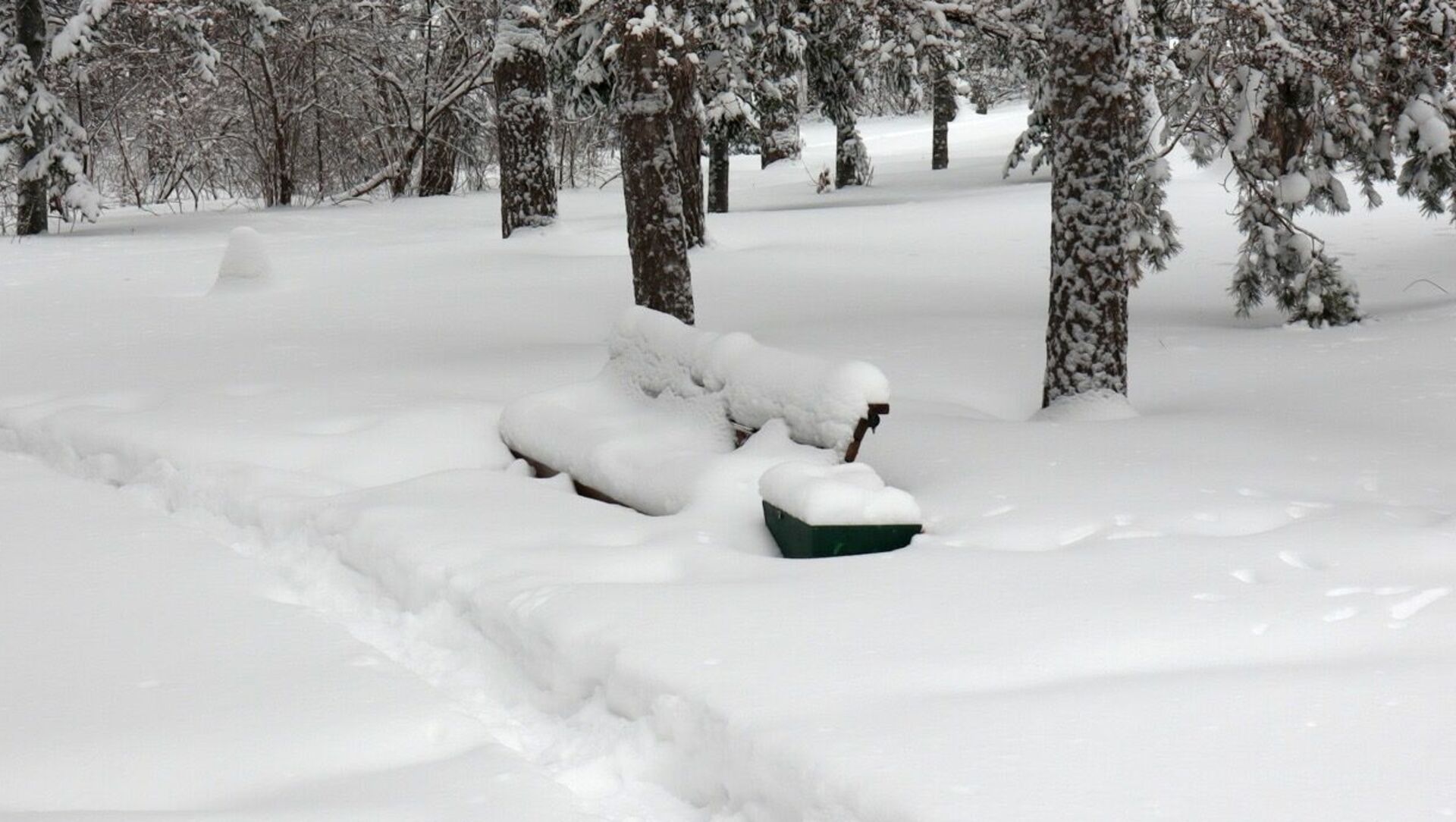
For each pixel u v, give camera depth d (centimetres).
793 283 1617
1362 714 360
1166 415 844
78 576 586
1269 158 1273
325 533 616
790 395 630
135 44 3062
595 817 356
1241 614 452
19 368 1132
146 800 370
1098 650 420
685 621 450
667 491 626
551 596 481
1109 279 845
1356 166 1355
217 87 3238
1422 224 1903
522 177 2131
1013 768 329
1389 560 516
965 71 3566
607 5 1105
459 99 3325
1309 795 313
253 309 1504
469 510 621
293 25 3148
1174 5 1235
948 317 1312
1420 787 316
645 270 1098
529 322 1360
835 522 539
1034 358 1073
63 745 404
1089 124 833
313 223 2648
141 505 732
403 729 415
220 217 2828
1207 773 325
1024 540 570
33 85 2489
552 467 725
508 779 380
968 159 4038
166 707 434
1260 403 878
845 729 356
